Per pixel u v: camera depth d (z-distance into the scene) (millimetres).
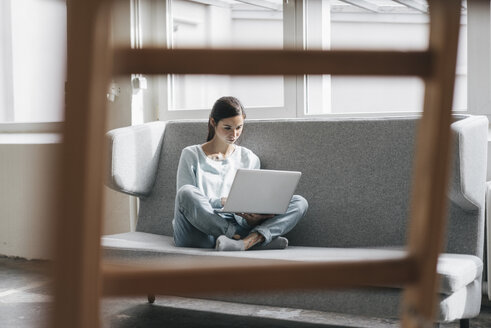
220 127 2945
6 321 2863
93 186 430
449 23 481
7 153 4312
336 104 8977
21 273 3900
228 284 485
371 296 2232
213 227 2715
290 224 2752
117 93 3953
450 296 2148
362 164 2844
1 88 4801
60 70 425
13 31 4785
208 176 2959
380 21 4574
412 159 2750
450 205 2605
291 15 3602
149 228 3240
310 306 2332
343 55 483
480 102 3221
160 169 3273
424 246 510
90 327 438
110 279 469
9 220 4359
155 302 3256
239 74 473
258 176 2551
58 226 428
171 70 461
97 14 415
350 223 2842
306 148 2959
